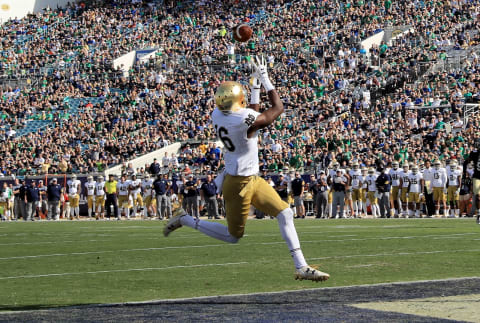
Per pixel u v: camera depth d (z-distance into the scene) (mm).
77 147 53719
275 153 43812
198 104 57000
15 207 42219
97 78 66375
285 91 53719
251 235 21812
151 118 56594
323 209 36781
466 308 8039
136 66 66688
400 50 57281
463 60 53062
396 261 13594
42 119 61375
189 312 8172
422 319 7383
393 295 9117
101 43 73312
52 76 67750
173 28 72625
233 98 9297
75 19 77875
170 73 63938
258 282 11211
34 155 54500
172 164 46719
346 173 36844
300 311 8016
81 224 33719
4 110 62906
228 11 72688
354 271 12195
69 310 8523
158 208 38781
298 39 63938
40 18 79000
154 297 9898
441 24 60281
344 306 8297
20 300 9805
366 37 61375
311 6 67500
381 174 35562
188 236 22047
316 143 44500
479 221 24641
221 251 16562
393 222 29625
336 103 50438
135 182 41219
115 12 77375
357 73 55750
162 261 14641
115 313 8219
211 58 65000
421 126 44219
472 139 40625
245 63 61531
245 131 9281
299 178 37188
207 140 51219
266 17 69438
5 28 78062
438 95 48219
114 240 21156
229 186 9469
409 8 62875
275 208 9383
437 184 34969
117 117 57656
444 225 25984
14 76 68500
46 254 16781
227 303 8836
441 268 12430
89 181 41969
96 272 12969
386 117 47156
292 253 9352
